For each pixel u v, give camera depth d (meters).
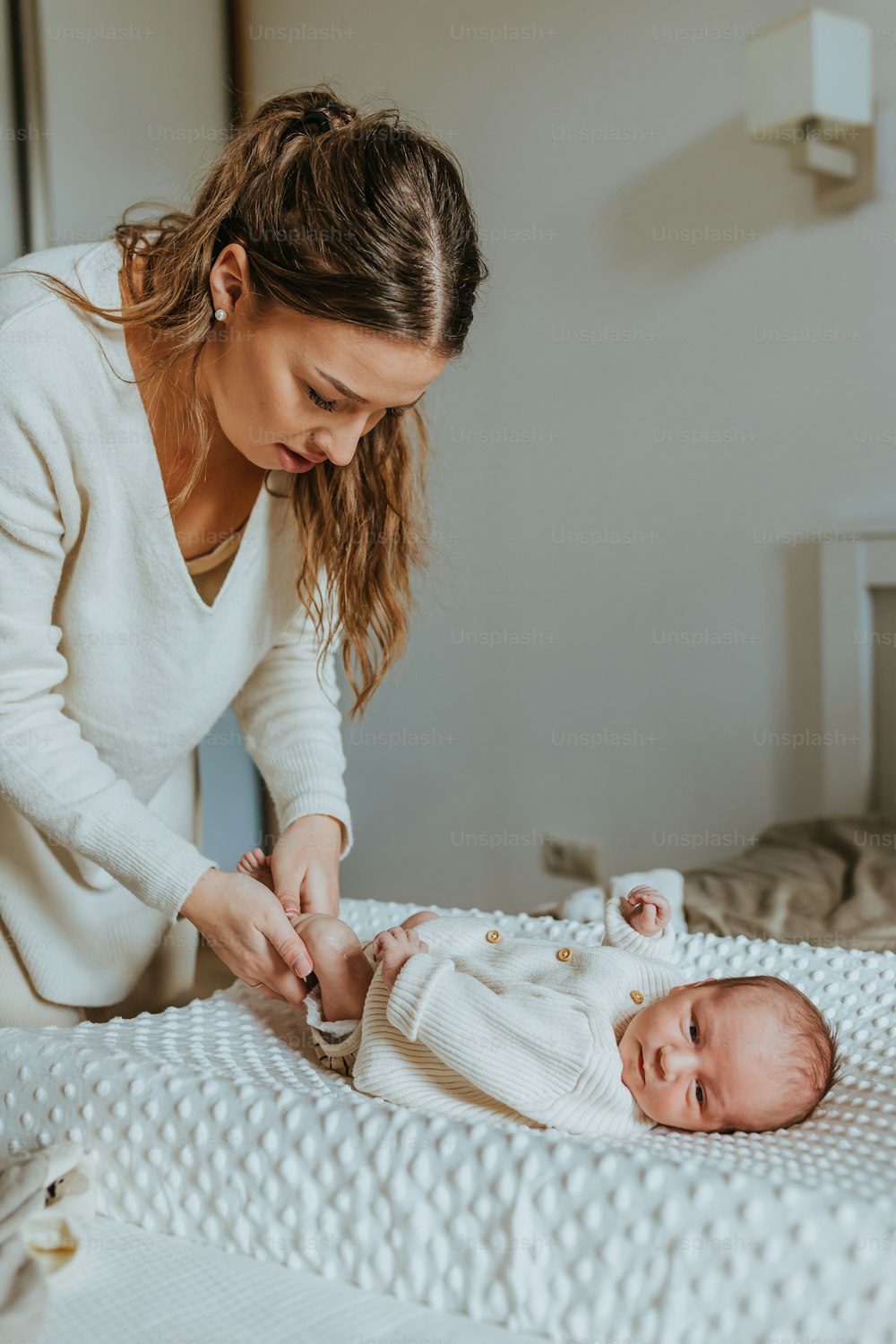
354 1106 0.73
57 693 1.05
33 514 0.91
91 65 2.46
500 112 2.41
